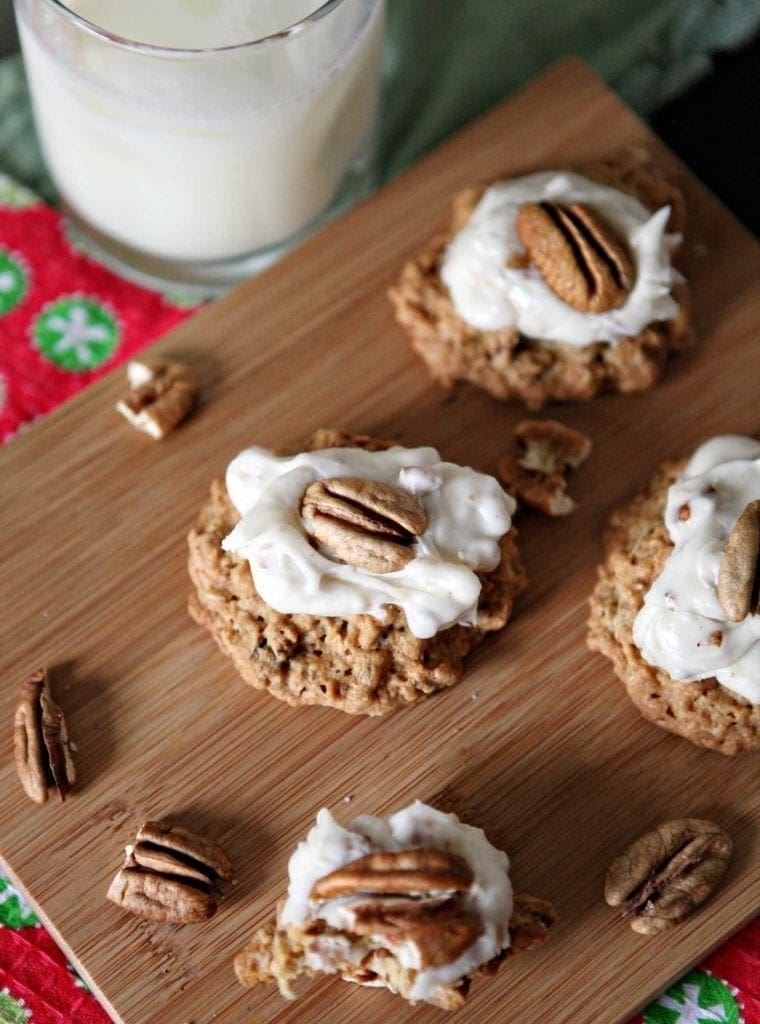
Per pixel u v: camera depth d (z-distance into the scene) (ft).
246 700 1.35
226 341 1.44
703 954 1.30
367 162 1.58
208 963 1.29
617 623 1.35
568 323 1.38
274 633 1.32
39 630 1.36
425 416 1.43
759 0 1.60
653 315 1.39
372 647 1.31
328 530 1.29
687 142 1.59
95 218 1.50
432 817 1.27
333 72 1.39
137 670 1.36
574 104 1.51
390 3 1.62
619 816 1.33
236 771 1.33
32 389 1.51
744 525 1.29
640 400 1.43
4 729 1.34
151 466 1.41
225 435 1.42
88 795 1.32
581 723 1.35
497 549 1.32
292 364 1.44
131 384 1.43
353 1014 1.28
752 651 1.30
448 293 1.42
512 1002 1.28
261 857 1.31
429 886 1.21
